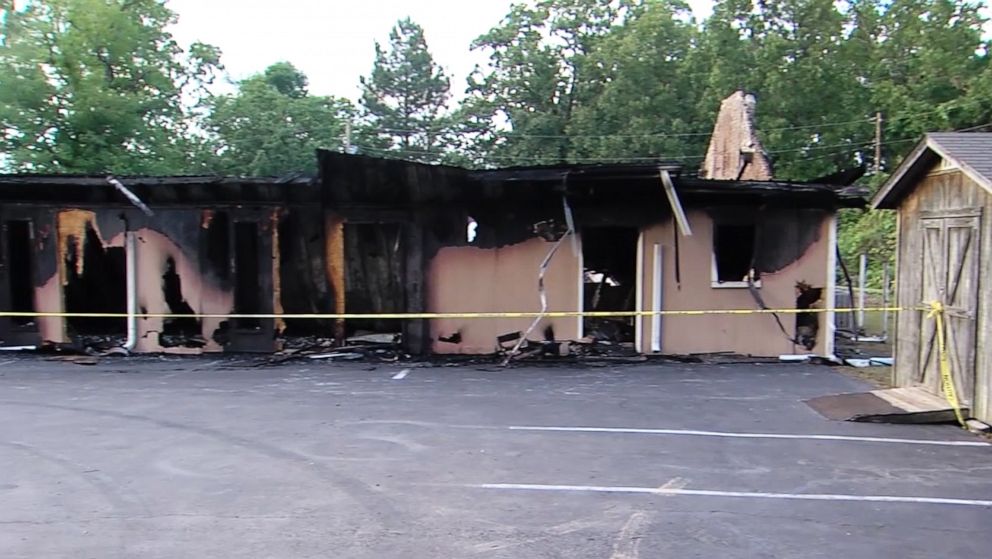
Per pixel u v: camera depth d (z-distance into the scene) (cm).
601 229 1348
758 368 1155
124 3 3166
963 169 759
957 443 717
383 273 1349
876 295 2230
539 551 454
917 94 3247
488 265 1255
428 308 1266
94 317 1344
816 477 606
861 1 3566
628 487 577
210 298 1277
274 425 774
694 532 487
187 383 1021
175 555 447
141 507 529
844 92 3434
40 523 498
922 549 463
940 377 850
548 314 1189
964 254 807
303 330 1348
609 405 880
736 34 3522
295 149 4444
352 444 700
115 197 1264
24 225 1301
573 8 4634
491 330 1257
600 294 1388
